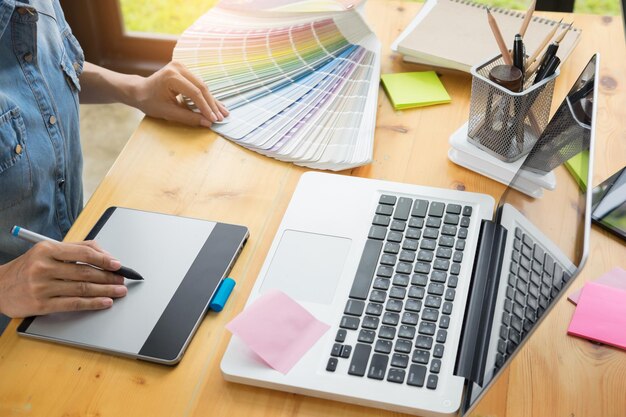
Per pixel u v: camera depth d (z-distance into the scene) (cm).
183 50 128
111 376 81
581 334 82
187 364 82
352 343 81
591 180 75
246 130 112
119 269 89
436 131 112
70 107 124
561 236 76
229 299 89
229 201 102
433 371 78
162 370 82
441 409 74
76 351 84
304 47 127
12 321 88
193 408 78
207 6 252
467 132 105
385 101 118
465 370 78
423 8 132
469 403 74
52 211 120
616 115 112
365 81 119
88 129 250
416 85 120
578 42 125
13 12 109
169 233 97
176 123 116
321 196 100
